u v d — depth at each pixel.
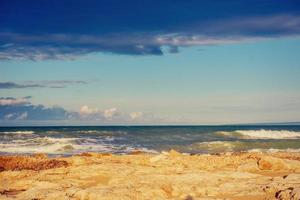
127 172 21.08
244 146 47.50
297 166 22.94
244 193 16.09
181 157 27.33
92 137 58.53
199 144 49.25
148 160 26.09
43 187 17.38
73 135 60.62
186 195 15.81
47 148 44.06
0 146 45.25
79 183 18.53
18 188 18.11
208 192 16.33
